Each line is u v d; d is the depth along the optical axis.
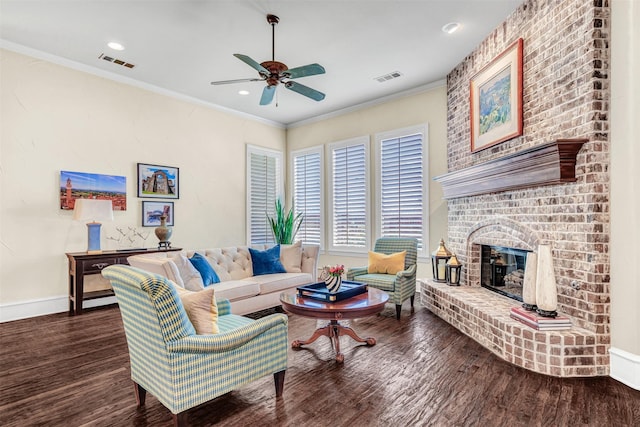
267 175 6.72
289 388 2.35
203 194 5.67
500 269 3.66
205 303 1.96
